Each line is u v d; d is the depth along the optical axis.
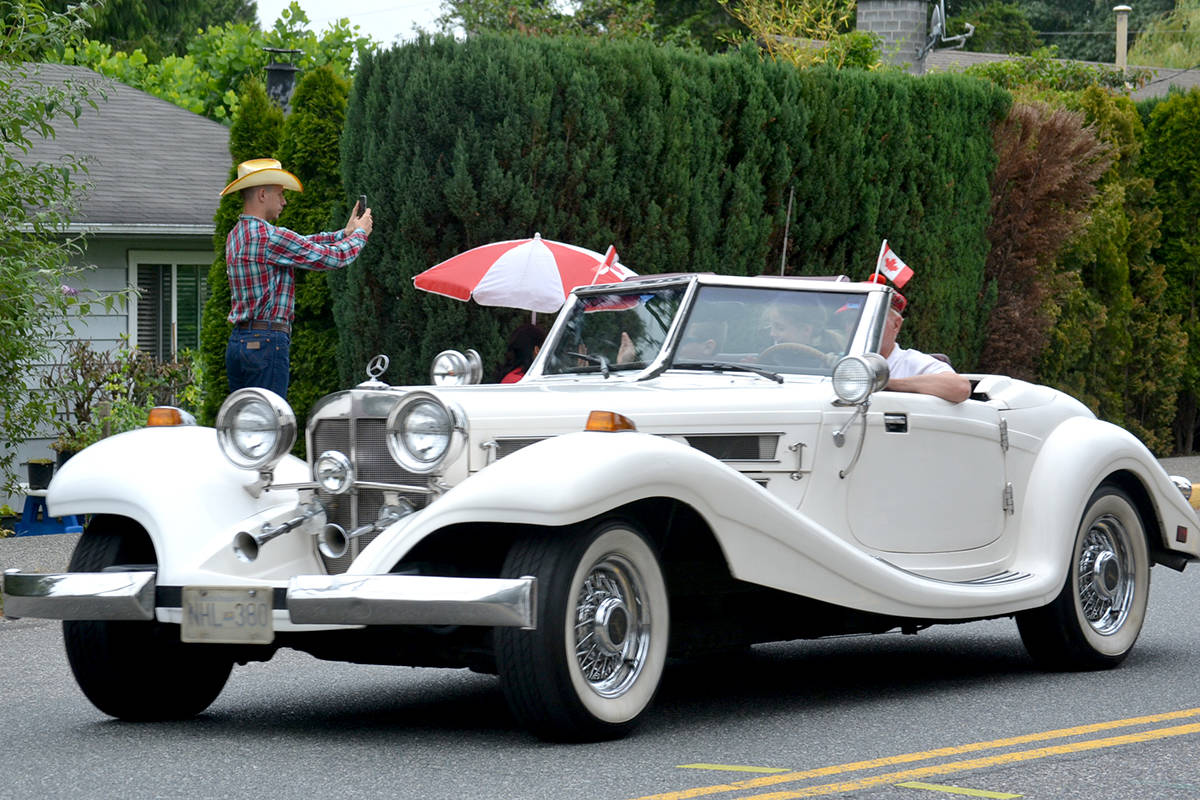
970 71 41.88
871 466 9.74
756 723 8.78
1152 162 27.67
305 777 7.48
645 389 9.37
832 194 20.77
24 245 16.25
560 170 17.91
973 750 8.03
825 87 20.69
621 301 10.73
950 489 10.20
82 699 9.91
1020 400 10.90
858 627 9.74
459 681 10.56
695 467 8.19
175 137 29.48
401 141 17.67
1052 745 8.16
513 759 7.78
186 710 9.22
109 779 7.50
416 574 8.35
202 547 8.48
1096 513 10.88
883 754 7.94
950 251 22.84
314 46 41.53
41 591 8.52
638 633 8.28
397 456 8.42
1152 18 81.62
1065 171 23.95
